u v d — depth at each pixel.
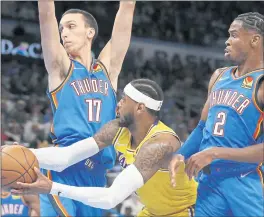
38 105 19.30
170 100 22.89
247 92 5.50
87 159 6.52
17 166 5.05
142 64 23.78
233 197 5.49
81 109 6.57
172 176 5.07
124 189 5.11
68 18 6.76
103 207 5.13
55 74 6.55
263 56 5.58
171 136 5.39
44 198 6.67
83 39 6.76
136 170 5.18
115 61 7.05
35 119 18.31
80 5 23.73
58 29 6.96
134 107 5.52
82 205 6.53
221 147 5.24
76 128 6.50
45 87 21.70
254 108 5.45
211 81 5.92
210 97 5.77
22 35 22.42
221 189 5.55
